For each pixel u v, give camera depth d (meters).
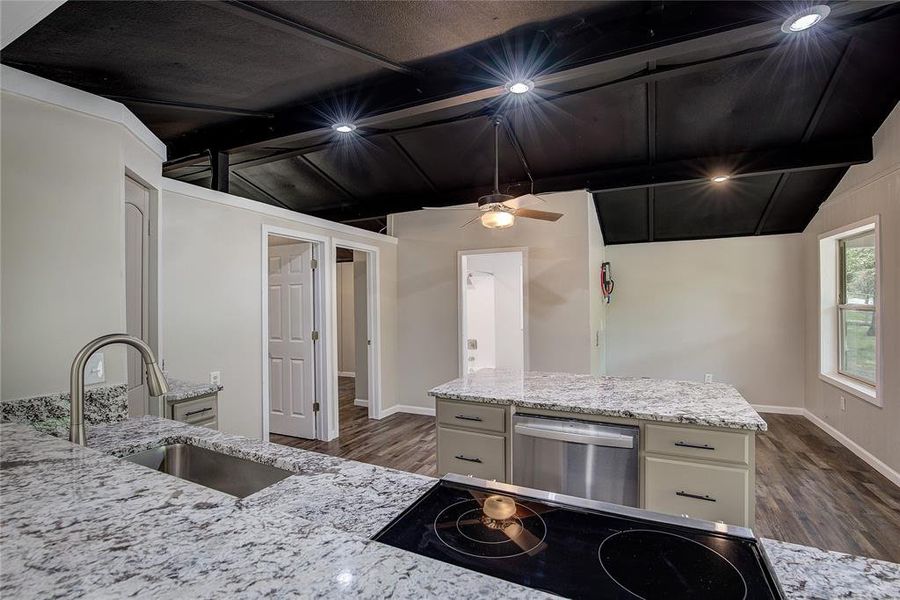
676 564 0.78
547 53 2.13
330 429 4.26
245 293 3.45
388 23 1.91
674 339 5.42
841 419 3.98
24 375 1.61
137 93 2.42
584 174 4.10
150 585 0.56
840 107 3.02
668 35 1.94
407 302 5.29
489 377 2.96
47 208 1.68
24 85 1.62
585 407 2.16
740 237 5.19
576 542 0.86
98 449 1.41
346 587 0.57
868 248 3.81
